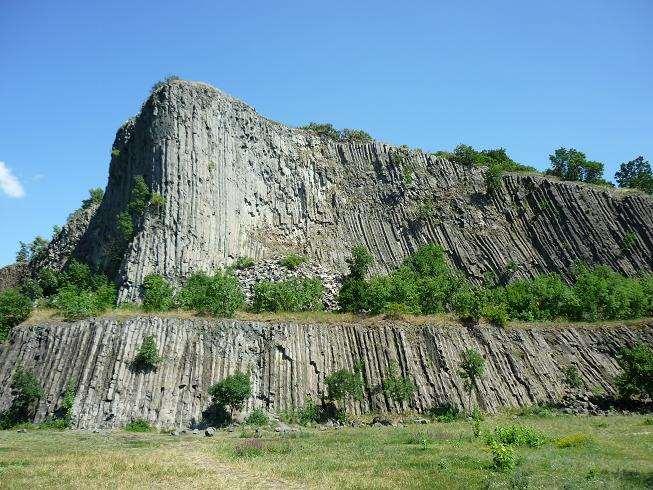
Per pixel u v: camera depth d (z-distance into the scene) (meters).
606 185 95.12
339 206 84.19
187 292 59.69
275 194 81.19
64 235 94.25
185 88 76.31
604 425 40.44
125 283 62.12
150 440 38.44
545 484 21.61
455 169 90.62
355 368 53.69
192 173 70.94
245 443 34.34
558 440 33.09
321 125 96.06
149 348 49.72
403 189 86.25
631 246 79.25
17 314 55.31
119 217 68.94
